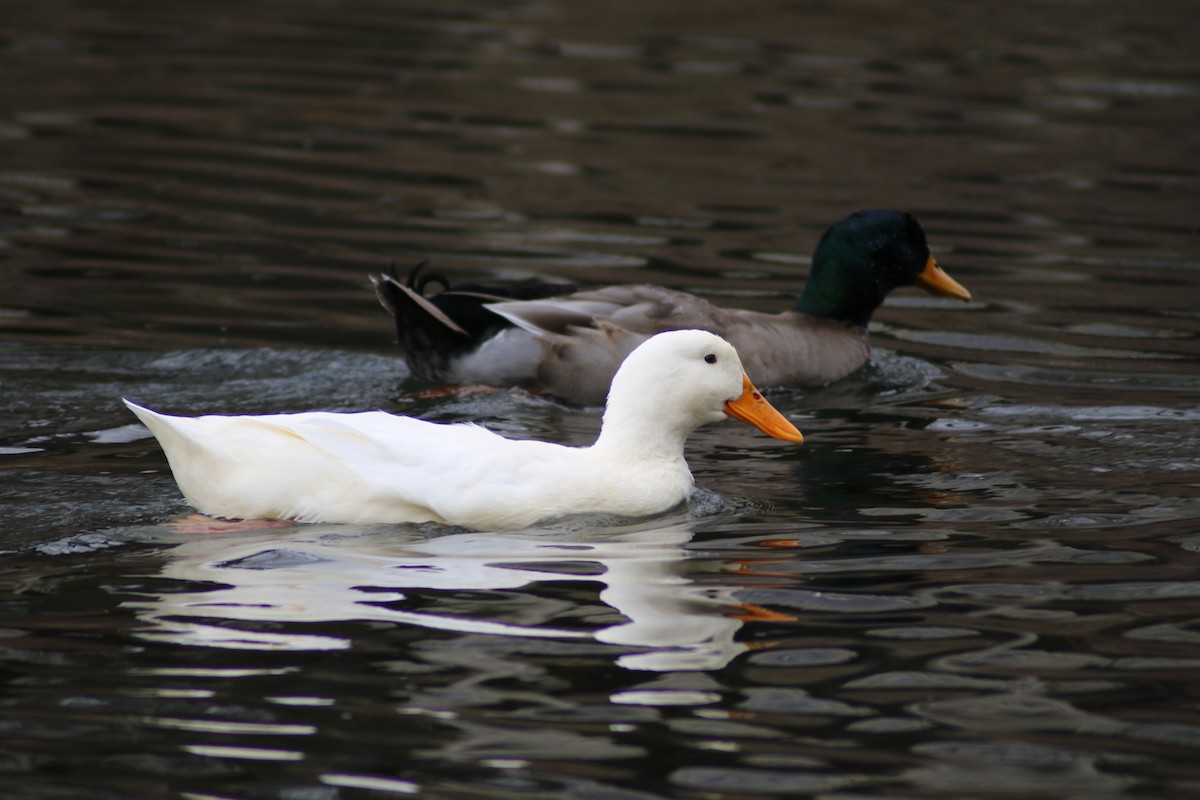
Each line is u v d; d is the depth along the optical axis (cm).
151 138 2206
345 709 697
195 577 855
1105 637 793
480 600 831
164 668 734
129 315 1509
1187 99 2538
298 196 1969
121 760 649
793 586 866
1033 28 3062
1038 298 1656
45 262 1672
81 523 949
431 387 1356
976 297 1666
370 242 1795
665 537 959
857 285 1493
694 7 3200
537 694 717
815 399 1371
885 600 844
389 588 846
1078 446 1184
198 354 1398
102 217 1848
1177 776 652
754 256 1788
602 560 907
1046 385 1380
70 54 2678
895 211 1517
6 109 2311
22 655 745
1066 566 900
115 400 1258
